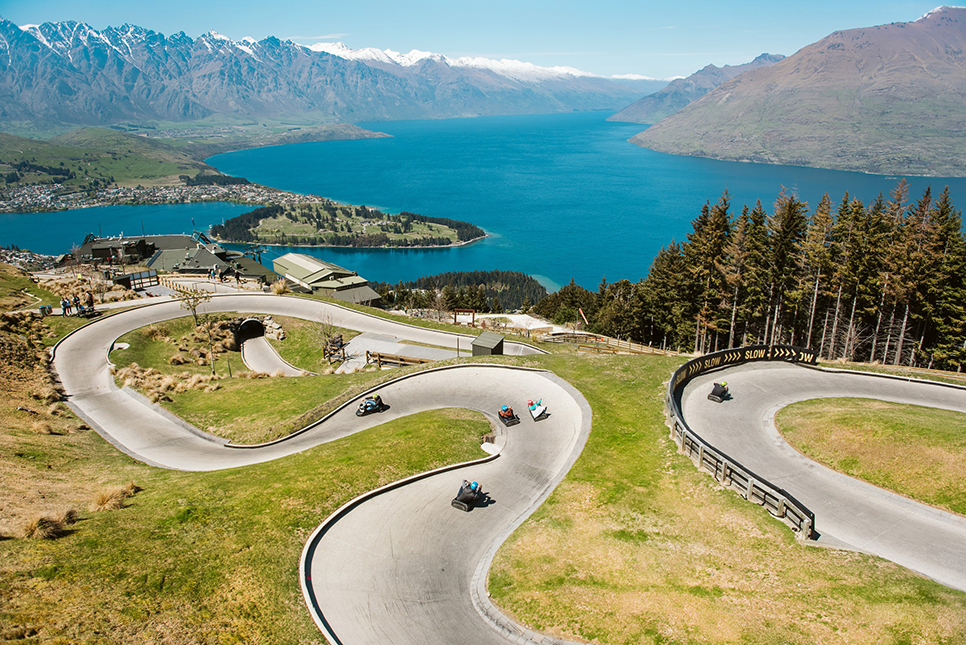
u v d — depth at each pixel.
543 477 32.34
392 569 23.73
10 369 50.69
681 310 74.38
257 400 50.53
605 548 24.00
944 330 63.56
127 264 116.31
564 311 117.56
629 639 18.66
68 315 69.88
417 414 42.75
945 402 38.19
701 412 36.53
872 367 47.38
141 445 40.59
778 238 67.12
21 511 24.19
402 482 31.05
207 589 20.58
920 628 17.75
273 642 18.64
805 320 77.69
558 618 20.08
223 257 118.50
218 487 29.58
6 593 18.03
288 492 28.80
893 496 26.23
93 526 23.89
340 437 40.38
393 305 118.69
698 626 18.86
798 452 30.86
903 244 61.25
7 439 34.16
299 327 74.75
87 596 18.77
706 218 70.44
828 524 24.33
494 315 113.06
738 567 21.83
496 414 42.56
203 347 67.94
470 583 22.89
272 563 22.88
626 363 49.00
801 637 17.91
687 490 27.78
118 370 55.53
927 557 22.00
